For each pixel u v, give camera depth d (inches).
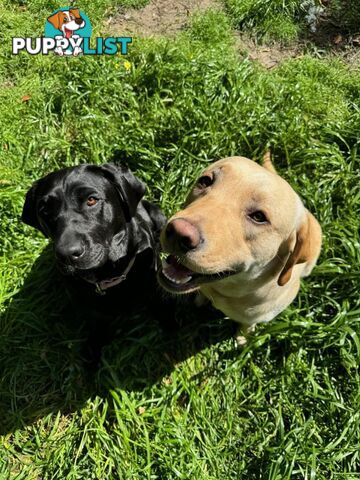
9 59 36.2
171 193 29.6
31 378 24.9
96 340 25.5
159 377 24.8
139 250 23.9
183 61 34.0
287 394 23.9
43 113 33.1
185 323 26.0
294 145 30.1
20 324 25.8
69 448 22.9
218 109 31.5
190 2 40.2
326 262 25.5
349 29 38.8
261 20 38.5
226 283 20.2
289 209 18.5
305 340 24.3
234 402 24.0
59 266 21.7
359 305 24.3
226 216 17.3
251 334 25.0
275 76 34.8
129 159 30.8
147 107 32.4
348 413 22.7
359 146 30.1
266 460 22.5
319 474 21.5
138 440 22.8
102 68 33.8
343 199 28.1
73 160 31.4
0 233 28.3
